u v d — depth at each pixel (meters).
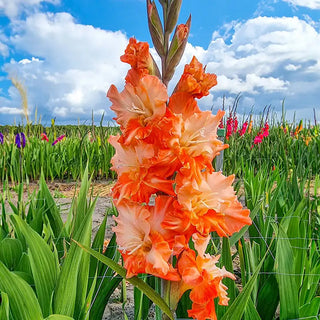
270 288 0.97
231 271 0.84
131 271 0.53
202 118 0.55
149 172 0.54
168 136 0.52
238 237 0.87
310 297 1.01
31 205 1.35
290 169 2.73
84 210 1.05
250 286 0.62
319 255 1.23
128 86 0.54
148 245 0.55
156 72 0.57
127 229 0.55
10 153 3.35
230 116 3.43
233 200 0.57
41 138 4.14
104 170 3.56
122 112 0.54
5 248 1.05
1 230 1.21
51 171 3.45
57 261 0.93
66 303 0.79
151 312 1.20
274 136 4.25
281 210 1.55
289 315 0.85
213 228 0.55
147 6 0.60
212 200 0.55
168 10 0.60
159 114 0.52
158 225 0.54
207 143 0.55
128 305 1.24
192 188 0.53
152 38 0.60
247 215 0.58
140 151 0.54
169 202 0.54
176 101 0.55
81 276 0.87
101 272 1.04
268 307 0.97
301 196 1.57
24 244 1.15
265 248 1.25
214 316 0.57
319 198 1.71
